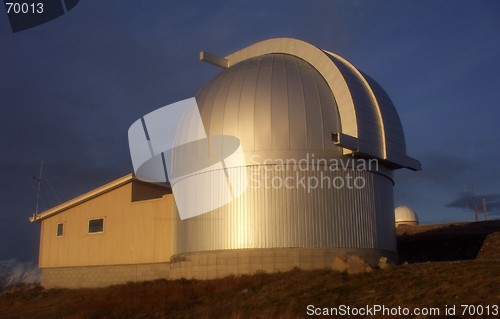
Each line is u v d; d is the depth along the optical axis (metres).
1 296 32.72
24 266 69.19
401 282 19.56
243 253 24.17
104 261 32.50
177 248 27.20
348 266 22.11
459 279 18.73
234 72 27.16
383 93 28.02
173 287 23.83
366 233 24.92
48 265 35.00
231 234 24.61
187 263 25.94
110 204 33.06
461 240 32.81
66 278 33.94
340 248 24.09
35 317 24.58
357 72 27.53
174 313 20.59
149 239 30.81
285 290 20.64
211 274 24.78
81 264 33.47
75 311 23.64
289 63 26.64
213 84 27.38
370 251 24.73
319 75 26.25
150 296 23.31
